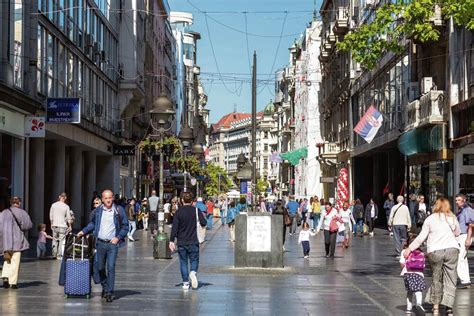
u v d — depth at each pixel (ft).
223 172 478.18
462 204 57.82
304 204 172.04
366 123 121.60
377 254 91.97
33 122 101.65
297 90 349.41
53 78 115.96
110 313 41.96
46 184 131.54
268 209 193.98
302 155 287.48
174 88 353.51
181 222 53.06
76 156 146.00
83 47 138.10
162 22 288.92
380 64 150.51
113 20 173.68
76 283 47.88
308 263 78.23
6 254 53.06
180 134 131.23
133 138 200.34
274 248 67.15
